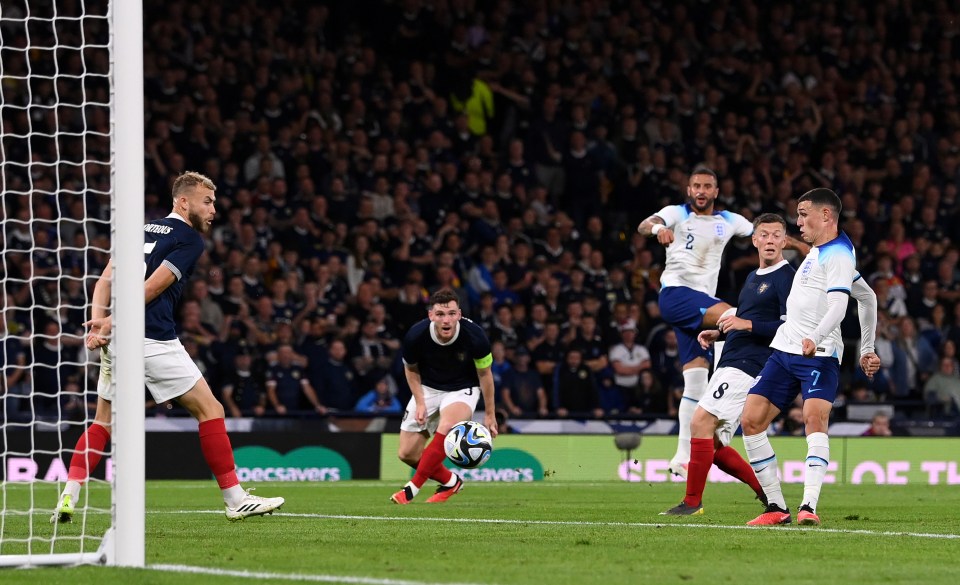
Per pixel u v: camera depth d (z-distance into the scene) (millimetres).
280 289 34812
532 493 25531
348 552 11969
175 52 40250
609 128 44156
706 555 11836
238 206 37281
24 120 37406
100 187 36688
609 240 40812
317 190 39438
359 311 35531
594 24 46781
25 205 34781
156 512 18469
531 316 37469
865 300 16141
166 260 14078
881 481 34156
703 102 46344
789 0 49312
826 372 15570
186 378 14461
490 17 46469
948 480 34469
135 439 10938
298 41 43406
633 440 32281
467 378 21312
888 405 35531
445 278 37406
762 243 17141
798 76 47906
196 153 38312
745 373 17484
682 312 21781
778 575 10258
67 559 10758
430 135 42000
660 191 43000
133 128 11289
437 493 21578
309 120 41031
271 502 14828
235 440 31547
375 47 45250
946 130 48594
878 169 46062
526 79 45094
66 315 32312
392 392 34781
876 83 48500
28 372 31156
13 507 19812
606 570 10516
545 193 41906
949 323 40500
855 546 12875
